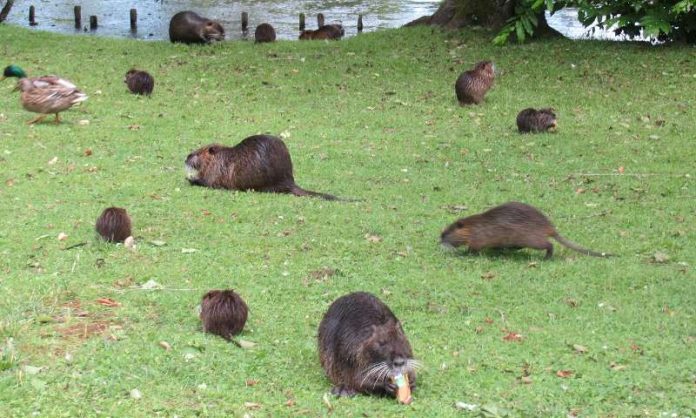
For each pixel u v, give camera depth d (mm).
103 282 10078
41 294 9516
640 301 9953
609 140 17109
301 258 11164
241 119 18484
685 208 13422
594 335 8977
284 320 9219
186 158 14695
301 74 22109
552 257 11406
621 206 13539
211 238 11844
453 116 18844
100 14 37875
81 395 7258
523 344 8695
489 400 7480
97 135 16891
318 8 39594
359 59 23469
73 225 12078
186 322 9062
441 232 12180
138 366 7844
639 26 24281
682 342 8828
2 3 38938
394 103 19797
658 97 19750
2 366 7613
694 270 10969
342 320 7512
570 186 14562
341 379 7500
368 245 11703
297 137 17297
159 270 10508
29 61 22922
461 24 25969
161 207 13094
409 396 7309
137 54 24297
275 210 13102
